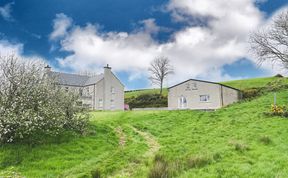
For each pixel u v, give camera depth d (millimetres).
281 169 12625
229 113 35781
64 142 20906
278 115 29422
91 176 13680
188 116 37375
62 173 14711
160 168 13227
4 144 18359
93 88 70000
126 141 24469
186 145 20656
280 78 78500
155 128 30641
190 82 55531
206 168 13609
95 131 25891
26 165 15781
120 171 14766
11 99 19203
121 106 74062
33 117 19141
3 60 20094
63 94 24594
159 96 80688
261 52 46438
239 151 16688
